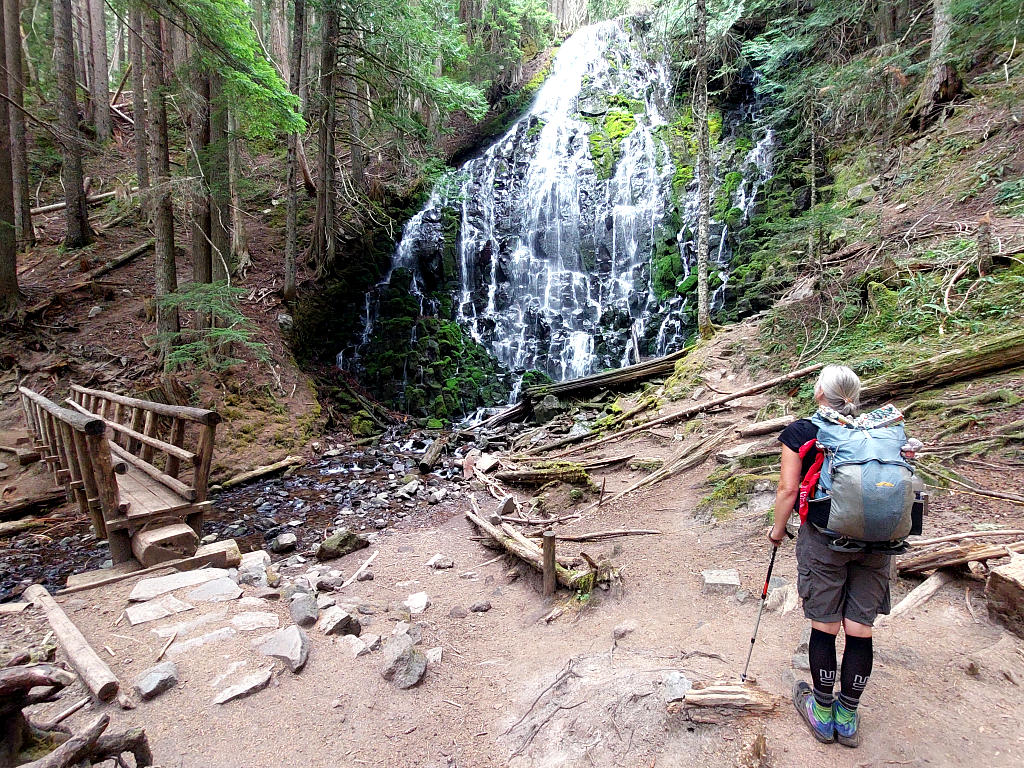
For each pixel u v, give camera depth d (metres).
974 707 2.68
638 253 16.58
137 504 5.58
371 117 15.76
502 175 19.00
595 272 17.06
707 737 2.68
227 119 12.05
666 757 2.64
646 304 15.72
